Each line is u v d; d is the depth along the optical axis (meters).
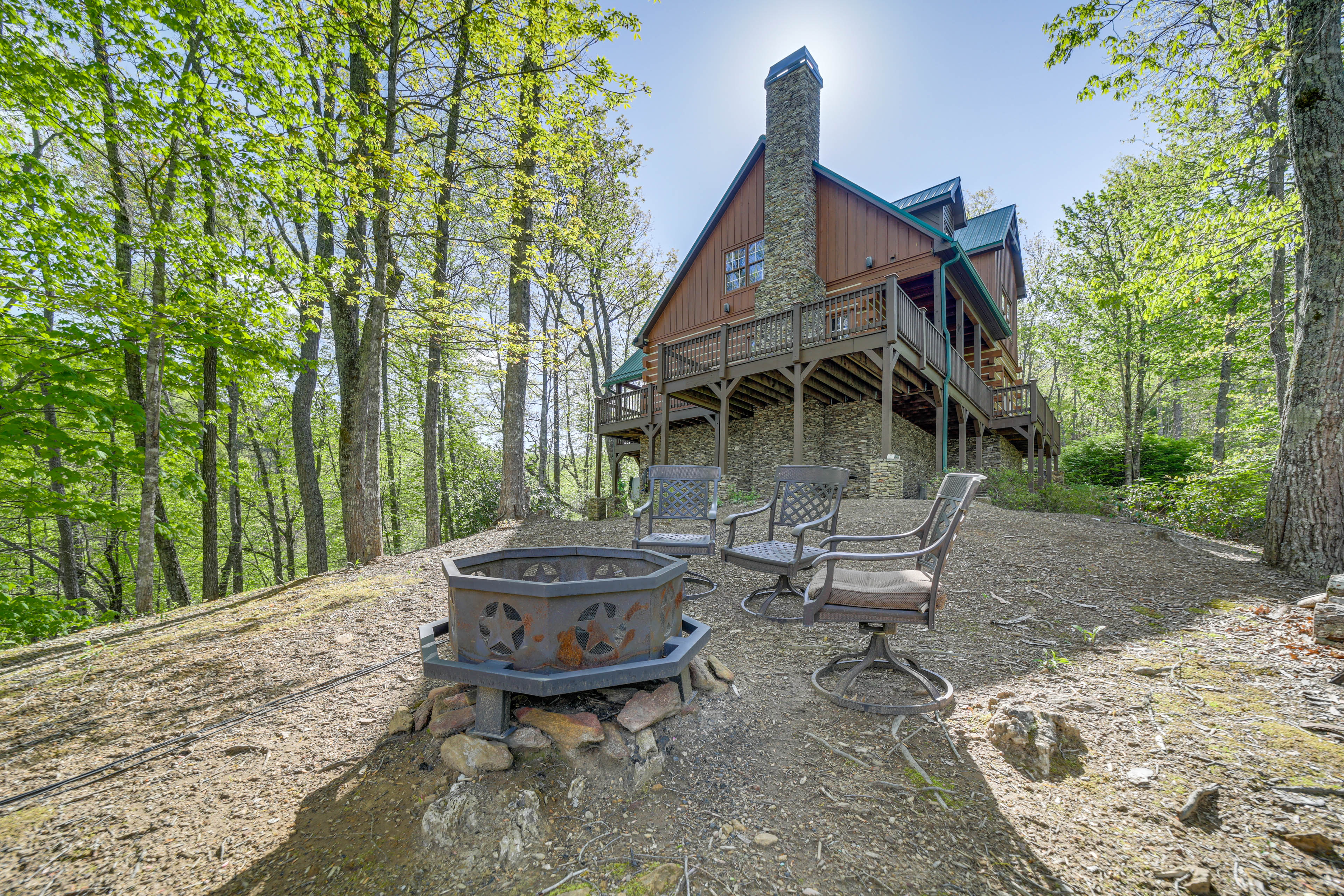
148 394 5.52
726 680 2.43
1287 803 1.61
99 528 10.84
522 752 1.85
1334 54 4.09
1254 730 2.01
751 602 3.88
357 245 6.40
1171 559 4.63
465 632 1.92
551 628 1.81
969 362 15.41
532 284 17.58
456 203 8.17
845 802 1.70
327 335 16.16
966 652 2.88
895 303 8.04
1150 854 1.46
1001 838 1.54
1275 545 4.26
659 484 4.63
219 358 7.76
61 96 4.79
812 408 12.00
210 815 1.77
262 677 2.90
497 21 6.17
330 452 16.86
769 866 1.46
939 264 10.41
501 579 1.82
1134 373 14.64
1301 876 1.37
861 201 11.57
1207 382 15.02
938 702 2.22
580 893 1.39
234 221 8.34
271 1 4.87
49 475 6.55
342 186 5.40
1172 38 5.66
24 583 8.12
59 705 2.66
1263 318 8.90
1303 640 2.81
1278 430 8.62
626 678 1.81
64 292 5.48
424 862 1.52
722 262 13.94
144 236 6.09
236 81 4.91
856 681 2.52
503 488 10.25
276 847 1.62
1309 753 1.85
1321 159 4.11
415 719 2.15
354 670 2.93
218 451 11.58
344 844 1.61
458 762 1.80
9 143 5.23
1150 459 15.21
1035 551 4.89
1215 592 3.74
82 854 1.61
